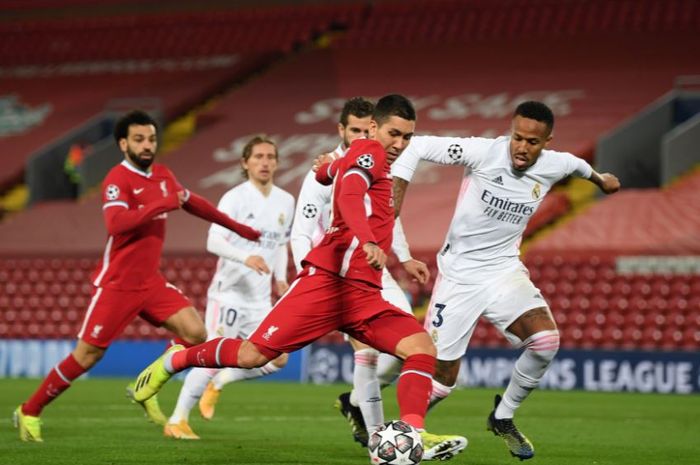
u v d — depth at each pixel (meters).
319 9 116.94
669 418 43.31
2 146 104.75
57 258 87.38
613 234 76.81
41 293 84.44
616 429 38.38
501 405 27.62
